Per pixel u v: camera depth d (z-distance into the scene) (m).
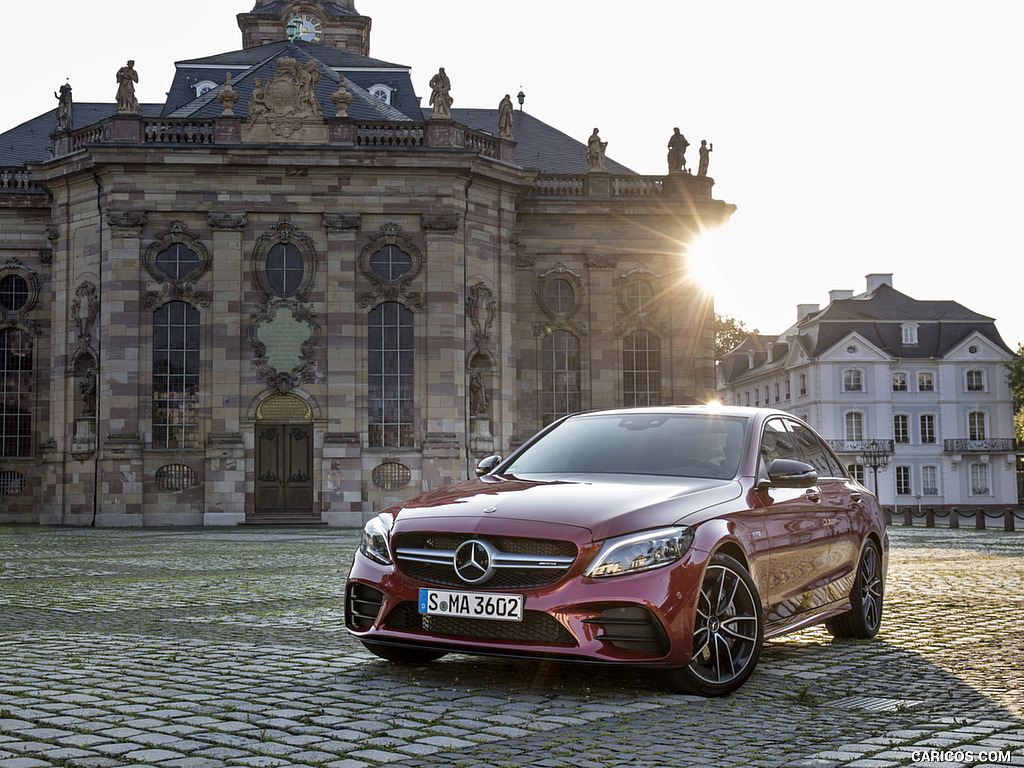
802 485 8.34
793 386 87.44
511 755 5.50
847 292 89.00
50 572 18.34
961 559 21.48
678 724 6.28
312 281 40.69
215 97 45.47
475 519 7.30
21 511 45.50
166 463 39.81
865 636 10.02
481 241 42.84
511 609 6.99
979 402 83.62
